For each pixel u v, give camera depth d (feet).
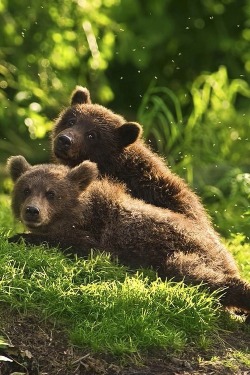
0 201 55.42
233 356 34.73
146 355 33.88
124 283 36.14
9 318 34.17
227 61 84.89
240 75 80.18
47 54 75.05
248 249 47.52
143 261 38.55
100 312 34.96
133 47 80.38
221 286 36.76
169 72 85.61
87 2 73.92
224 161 65.46
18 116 71.00
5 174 65.51
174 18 85.92
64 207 39.60
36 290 35.37
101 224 39.47
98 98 79.25
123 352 33.55
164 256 38.45
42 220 39.01
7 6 74.64
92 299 35.19
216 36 85.30
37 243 38.81
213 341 35.35
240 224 55.72
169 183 44.19
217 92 71.92
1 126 73.72
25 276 36.22
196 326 35.35
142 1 83.51
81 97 49.14
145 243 38.70
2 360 32.14
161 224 39.04
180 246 38.73
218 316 36.06
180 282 36.52
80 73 78.38
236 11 85.97
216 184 61.62
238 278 37.01
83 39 75.72
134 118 82.12
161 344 34.12
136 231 38.86
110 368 33.04
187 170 61.93
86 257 38.55
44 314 34.55
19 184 40.34
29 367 32.86
